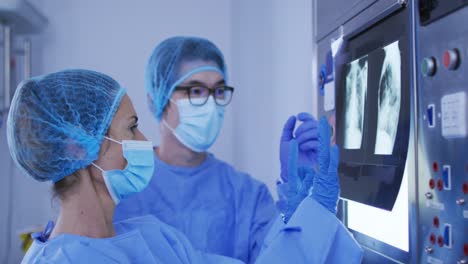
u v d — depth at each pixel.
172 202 1.31
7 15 1.86
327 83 1.20
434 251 0.74
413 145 0.79
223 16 2.45
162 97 1.35
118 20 2.34
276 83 1.84
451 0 0.69
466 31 0.66
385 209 0.88
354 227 1.06
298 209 0.82
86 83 0.86
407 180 0.82
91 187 0.84
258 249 1.28
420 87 0.77
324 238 0.77
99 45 2.32
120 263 0.78
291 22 1.67
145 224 1.01
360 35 1.02
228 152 2.44
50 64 2.27
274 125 1.87
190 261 0.99
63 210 0.83
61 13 2.29
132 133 0.91
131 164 0.88
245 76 2.23
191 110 1.32
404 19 0.83
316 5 1.29
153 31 2.37
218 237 1.30
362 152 0.99
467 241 0.66
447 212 0.70
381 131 0.91
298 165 0.97
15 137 0.81
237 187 1.38
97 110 0.85
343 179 1.08
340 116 1.11
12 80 2.07
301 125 1.05
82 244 0.77
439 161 0.72
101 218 0.85
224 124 2.44
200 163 1.41
